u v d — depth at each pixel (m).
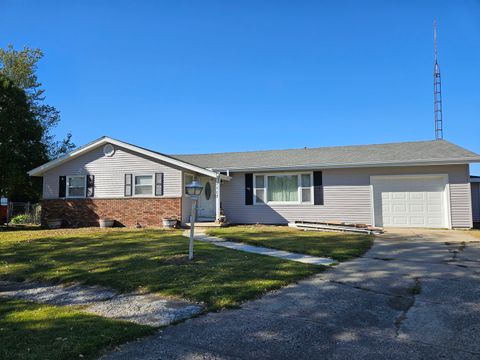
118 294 5.81
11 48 29.22
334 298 5.37
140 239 11.61
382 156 16.89
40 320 4.53
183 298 5.42
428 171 15.96
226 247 9.95
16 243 11.08
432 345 3.73
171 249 9.44
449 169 15.73
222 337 3.97
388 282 6.26
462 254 8.91
